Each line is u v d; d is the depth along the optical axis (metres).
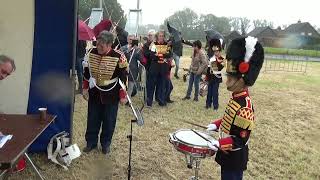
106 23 7.59
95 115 4.83
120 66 4.61
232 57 2.79
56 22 4.39
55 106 4.61
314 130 7.26
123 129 6.08
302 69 23.66
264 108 9.17
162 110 7.70
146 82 7.85
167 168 4.67
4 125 3.24
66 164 4.44
